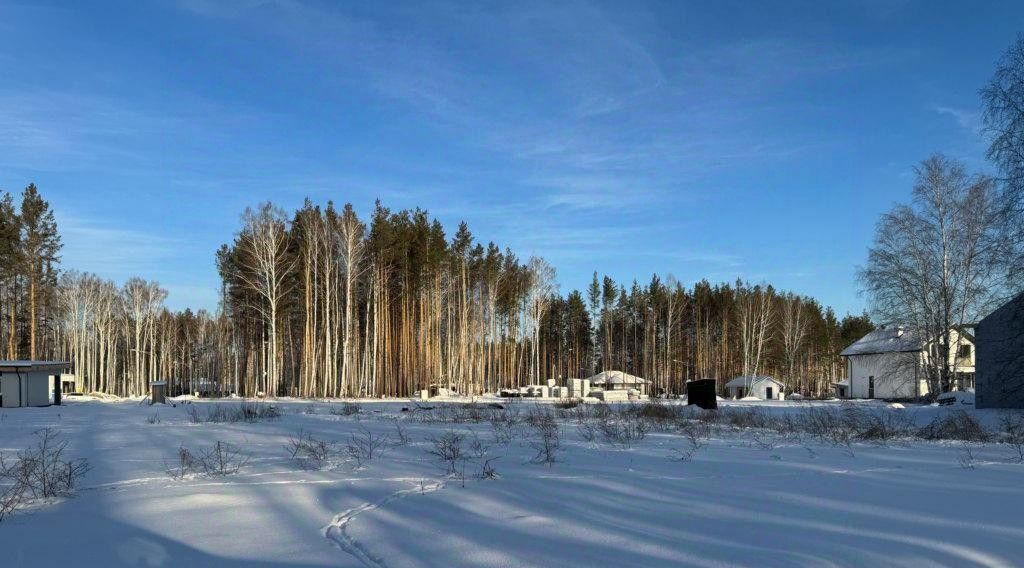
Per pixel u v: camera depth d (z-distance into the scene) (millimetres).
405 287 58156
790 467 11117
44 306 56719
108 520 7285
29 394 33656
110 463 11555
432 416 24844
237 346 73125
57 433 17344
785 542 6227
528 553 5910
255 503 8117
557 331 94625
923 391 52562
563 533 6617
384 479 9852
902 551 5895
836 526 6859
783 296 84812
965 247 36688
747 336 76000
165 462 11656
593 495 8586
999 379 30312
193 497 8445
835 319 102062
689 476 10133
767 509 7707
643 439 16172
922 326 38188
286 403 38469
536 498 8398
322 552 6012
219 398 47031
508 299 74188
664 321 88688
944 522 7016
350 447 13320
